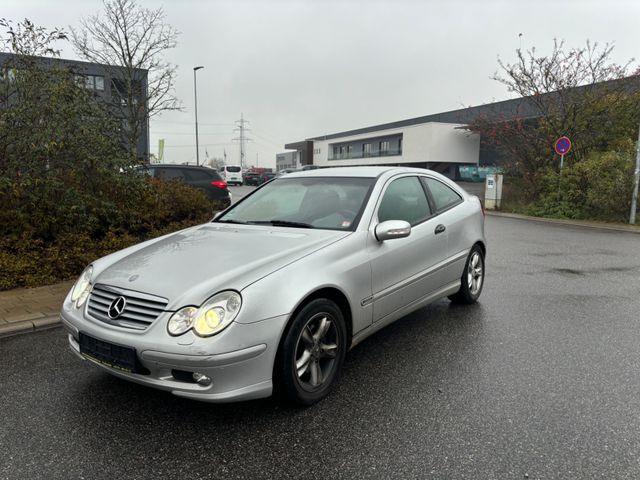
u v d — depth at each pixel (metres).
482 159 47.28
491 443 2.70
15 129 6.21
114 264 3.37
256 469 2.48
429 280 4.36
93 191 7.23
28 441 2.73
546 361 3.85
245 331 2.68
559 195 16.09
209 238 3.70
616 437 2.75
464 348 4.12
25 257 6.07
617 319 4.93
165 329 2.68
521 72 18.14
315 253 3.23
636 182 13.72
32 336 4.44
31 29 6.54
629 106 17.75
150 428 2.87
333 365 3.25
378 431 2.83
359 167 4.71
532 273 7.17
